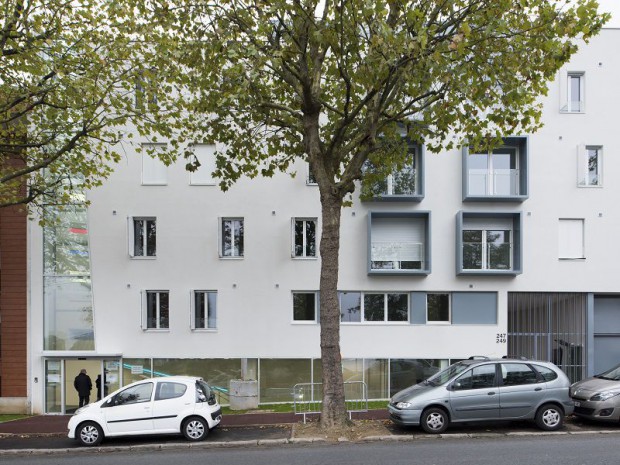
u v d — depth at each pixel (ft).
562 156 48.21
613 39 48.85
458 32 28.99
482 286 47.42
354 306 47.93
